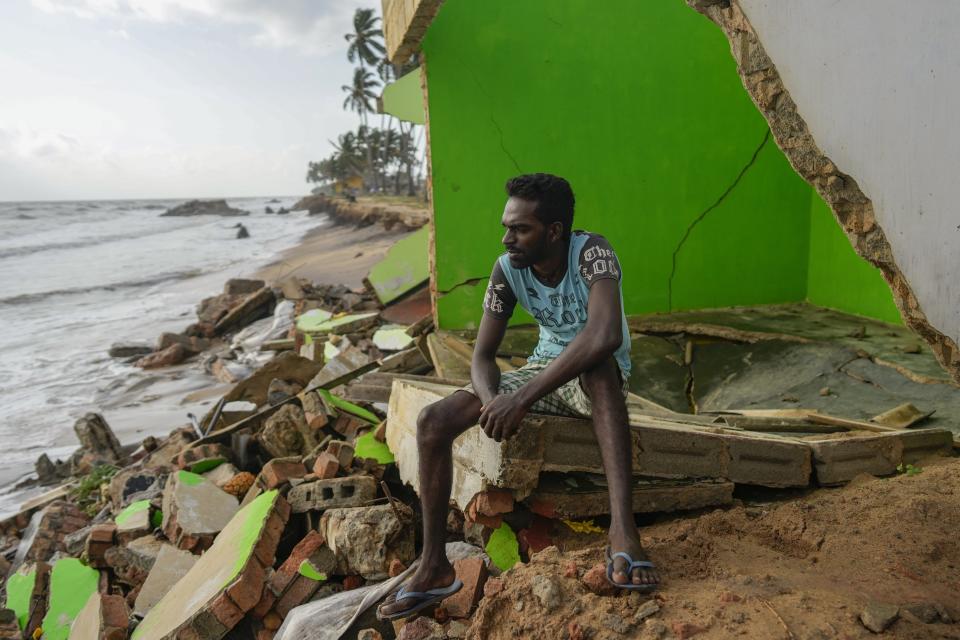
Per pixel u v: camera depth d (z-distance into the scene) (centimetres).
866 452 336
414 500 389
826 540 258
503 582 222
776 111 255
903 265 236
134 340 1650
